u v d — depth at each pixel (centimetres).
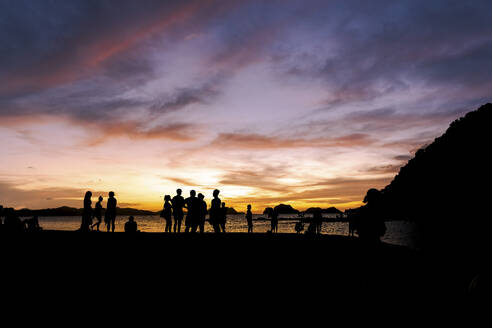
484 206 6975
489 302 464
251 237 1541
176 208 1483
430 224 8675
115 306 522
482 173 8856
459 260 967
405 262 965
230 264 880
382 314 514
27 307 513
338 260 1004
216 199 1495
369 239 755
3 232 1260
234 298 582
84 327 429
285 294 617
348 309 536
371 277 740
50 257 884
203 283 679
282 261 965
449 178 10431
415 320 487
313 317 492
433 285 709
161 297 577
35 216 1541
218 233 1493
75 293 591
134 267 798
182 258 923
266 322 464
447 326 462
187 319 469
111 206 1506
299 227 2377
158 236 1318
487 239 2777
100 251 968
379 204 756
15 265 795
